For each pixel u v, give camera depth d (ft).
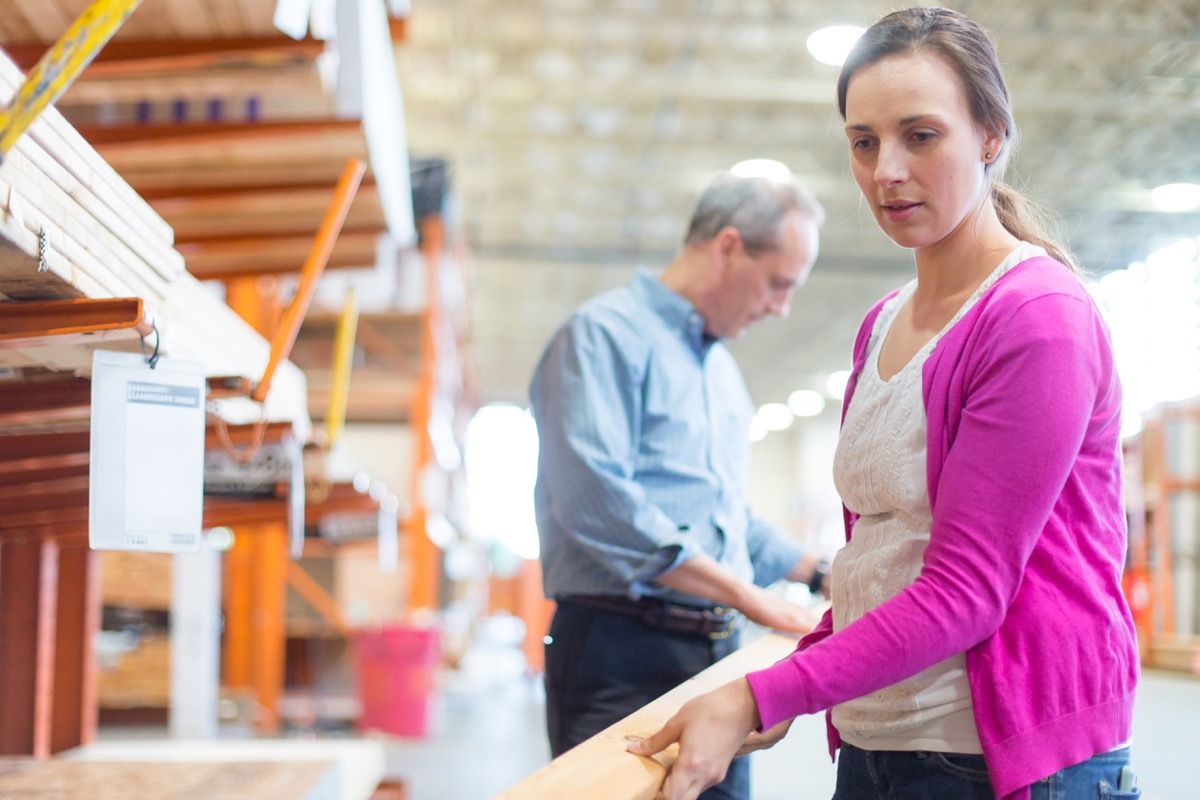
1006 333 3.86
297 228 11.72
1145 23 32.12
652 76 37.55
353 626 27.91
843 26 28.19
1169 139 42.16
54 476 8.40
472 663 53.72
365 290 28.73
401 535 28.73
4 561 10.71
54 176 4.37
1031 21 31.91
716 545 7.88
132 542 4.95
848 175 7.36
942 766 4.00
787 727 4.66
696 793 3.72
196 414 5.16
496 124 42.50
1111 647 3.90
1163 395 46.75
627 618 7.43
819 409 106.01
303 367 29.66
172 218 11.37
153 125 9.36
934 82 4.03
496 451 104.73
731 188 8.09
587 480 7.21
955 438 3.99
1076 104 37.19
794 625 6.97
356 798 10.80
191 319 6.66
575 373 7.47
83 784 8.44
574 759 4.02
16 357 5.35
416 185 29.19
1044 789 3.77
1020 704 3.79
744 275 8.02
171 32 7.93
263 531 25.72
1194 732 18.67
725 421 8.30
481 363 91.15
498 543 86.48
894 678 3.71
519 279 66.74
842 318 71.87
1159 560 31.65
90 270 4.68
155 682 24.03
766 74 37.99
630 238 58.08
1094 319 3.94
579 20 34.47
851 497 4.55
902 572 4.19
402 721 26.30
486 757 23.63
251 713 27.50
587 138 43.37
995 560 3.71
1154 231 51.90
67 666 12.06
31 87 3.47
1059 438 3.72
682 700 4.76
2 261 4.17
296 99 9.26
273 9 7.52
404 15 11.16
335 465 10.34
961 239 4.31
